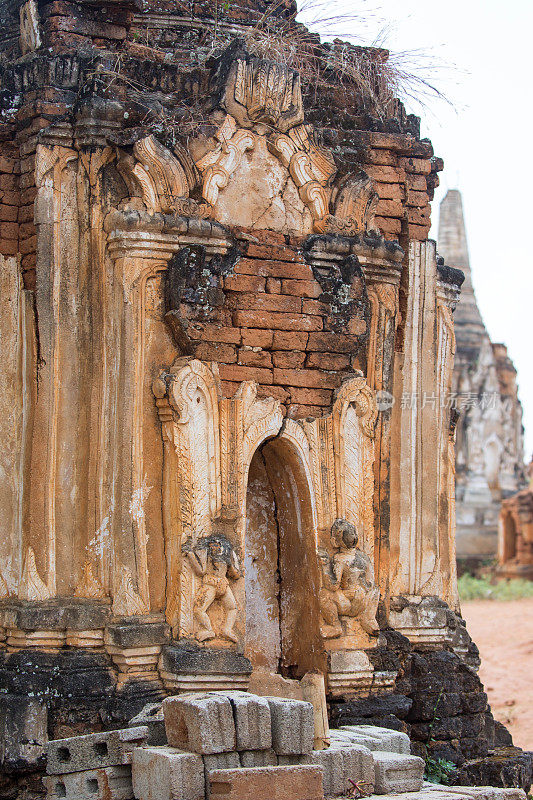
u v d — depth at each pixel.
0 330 10.79
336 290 11.43
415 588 12.48
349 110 12.33
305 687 9.21
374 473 11.80
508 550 41.75
